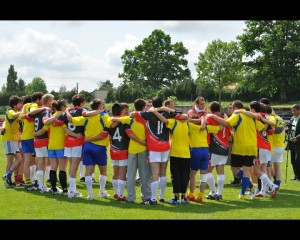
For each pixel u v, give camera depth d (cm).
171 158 980
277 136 1149
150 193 989
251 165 1040
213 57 8156
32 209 907
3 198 1034
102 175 1045
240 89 7725
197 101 1116
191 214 859
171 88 8338
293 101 7256
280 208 928
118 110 1034
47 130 1092
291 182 1366
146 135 974
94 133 1006
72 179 1047
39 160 1124
